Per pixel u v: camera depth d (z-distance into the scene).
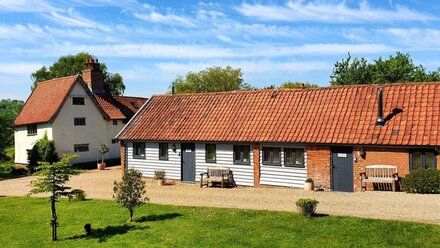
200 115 31.08
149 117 33.19
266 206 20.66
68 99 46.50
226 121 29.28
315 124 25.48
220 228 17.03
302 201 17.70
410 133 22.14
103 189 29.94
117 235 17.23
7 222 20.78
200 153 29.45
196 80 74.25
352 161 23.75
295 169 25.62
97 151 49.69
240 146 27.83
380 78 51.25
